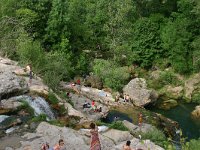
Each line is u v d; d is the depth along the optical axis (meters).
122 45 61.38
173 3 65.25
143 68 60.38
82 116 35.06
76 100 44.69
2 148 24.86
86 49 63.59
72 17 61.25
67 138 26.50
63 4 59.62
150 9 66.31
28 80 38.75
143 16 66.44
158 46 60.25
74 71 56.22
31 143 25.58
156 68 59.69
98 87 53.22
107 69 55.22
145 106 48.88
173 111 48.78
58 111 35.25
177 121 45.34
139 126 36.56
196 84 54.25
